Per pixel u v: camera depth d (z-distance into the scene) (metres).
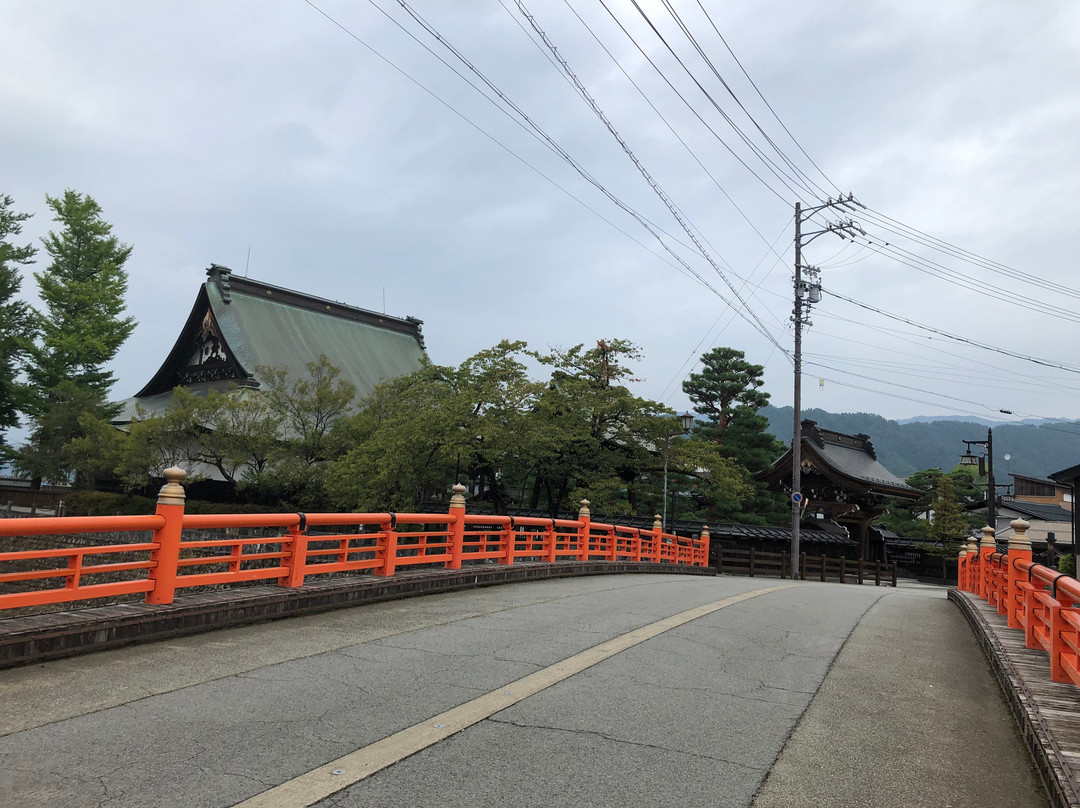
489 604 10.05
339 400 29.67
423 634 7.71
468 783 3.90
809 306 29.36
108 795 3.60
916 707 5.75
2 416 40.22
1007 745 4.97
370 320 52.62
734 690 5.93
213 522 7.90
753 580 18.81
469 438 23.88
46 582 23.47
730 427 39.00
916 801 3.98
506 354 25.66
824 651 7.63
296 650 6.83
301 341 45.84
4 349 39.69
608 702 5.42
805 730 5.04
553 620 8.74
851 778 4.25
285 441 28.92
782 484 35.31
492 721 4.89
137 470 28.36
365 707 5.11
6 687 5.36
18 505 37.56
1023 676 6.07
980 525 48.78
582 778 4.03
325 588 9.05
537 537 27.58
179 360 44.59
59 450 36.00
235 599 7.85
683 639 7.84
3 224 41.00
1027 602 7.37
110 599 20.50
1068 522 51.41
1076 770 3.96
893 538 42.19
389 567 10.50
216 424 28.39
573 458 27.50
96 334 40.09
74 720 4.70
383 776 3.95
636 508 31.97
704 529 28.05
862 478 33.50
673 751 4.50
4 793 3.59
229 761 4.08
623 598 11.09
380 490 24.53
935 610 12.23
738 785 4.05
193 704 5.09
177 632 7.21
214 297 43.06
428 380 28.20
